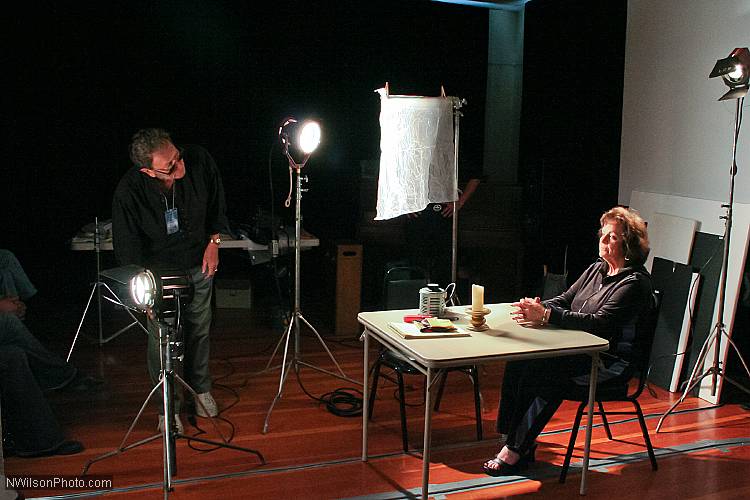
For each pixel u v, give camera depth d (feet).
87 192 19.63
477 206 19.13
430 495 9.89
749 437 12.08
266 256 16.88
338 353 16.12
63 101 18.86
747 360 14.07
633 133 16.43
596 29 17.39
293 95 20.02
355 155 20.76
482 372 14.97
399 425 12.33
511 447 10.55
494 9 20.42
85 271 19.80
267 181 20.53
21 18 18.12
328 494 9.84
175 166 10.83
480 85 20.76
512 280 19.70
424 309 10.78
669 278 14.75
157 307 9.57
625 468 10.85
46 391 13.23
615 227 10.62
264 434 11.83
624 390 10.44
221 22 19.20
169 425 9.57
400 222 19.02
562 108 18.63
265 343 16.71
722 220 13.82
